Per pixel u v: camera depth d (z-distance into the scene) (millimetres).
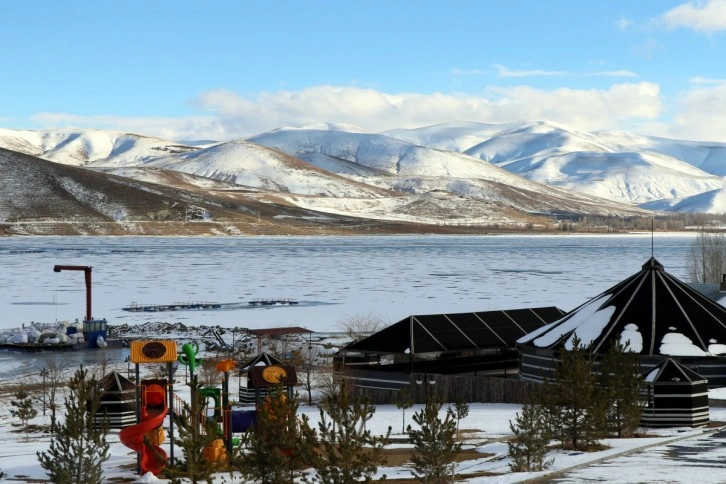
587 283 182500
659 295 69125
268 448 31672
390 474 38344
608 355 48594
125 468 41219
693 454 41219
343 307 140375
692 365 64938
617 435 47719
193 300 153500
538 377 69875
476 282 186000
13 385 74250
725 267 136625
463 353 78688
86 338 104125
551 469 37875
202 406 37469
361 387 68438
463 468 38969
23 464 43031
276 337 100188
